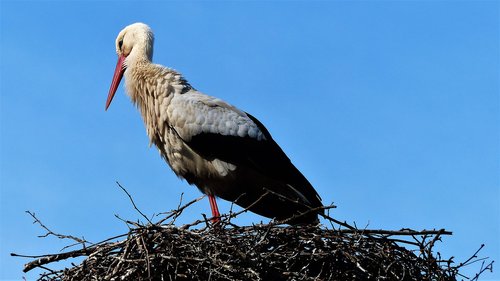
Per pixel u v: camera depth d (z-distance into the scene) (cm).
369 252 1112
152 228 1073
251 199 1377
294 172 1368
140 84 1398
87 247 1116
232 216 1130
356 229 1127
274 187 1361
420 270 1125
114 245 1084
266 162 1355
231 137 1351
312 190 1370
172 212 1125
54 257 1116
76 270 1092
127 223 1075
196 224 1118
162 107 1364
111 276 1057
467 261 1122
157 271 1071
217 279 1078
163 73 1385
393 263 1112
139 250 1073
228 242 1086
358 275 1109
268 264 1084
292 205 1347
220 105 1370
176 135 1363
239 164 1352
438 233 1112
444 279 1121
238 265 1074
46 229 1125
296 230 1119
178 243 1078
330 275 1093
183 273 1077
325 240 1120
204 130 1345
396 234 1124
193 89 1395
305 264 1115
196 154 1356
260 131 1373
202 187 1393
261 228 1109
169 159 1392
